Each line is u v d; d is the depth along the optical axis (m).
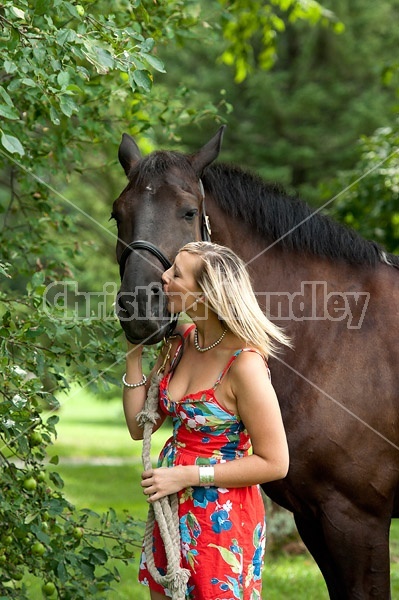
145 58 4.46
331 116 25.45
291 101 24.66
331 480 4.80
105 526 5.38
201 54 24.84
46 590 5.10
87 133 6.68
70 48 4.39
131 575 8.39
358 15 25.03
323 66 25.55
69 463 16.30
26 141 6.52
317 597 7.67
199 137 24.22
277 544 9.62
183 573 3.77
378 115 23.92
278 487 4.89
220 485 3.84
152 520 4.05
